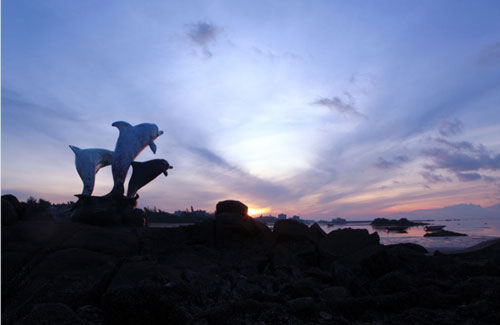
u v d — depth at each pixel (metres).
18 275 6.89
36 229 8.64
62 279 6.49
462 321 5.62
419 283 7.45
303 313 5.84
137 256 8.14
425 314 5.77
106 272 6.74
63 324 4.20
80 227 9.44
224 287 7.07
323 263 10.73
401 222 83.00
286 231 11.79
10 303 6.03
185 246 9.99
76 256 7.54
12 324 5.24
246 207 12.97
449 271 8.96
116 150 14.03
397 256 9.58
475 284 7.06
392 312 6.25
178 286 6.07
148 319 4.75
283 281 8.22
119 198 12.94
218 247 11.01
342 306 6.13
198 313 5.46
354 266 9.31
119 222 12.48
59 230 9.00
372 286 7.51
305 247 11.38
